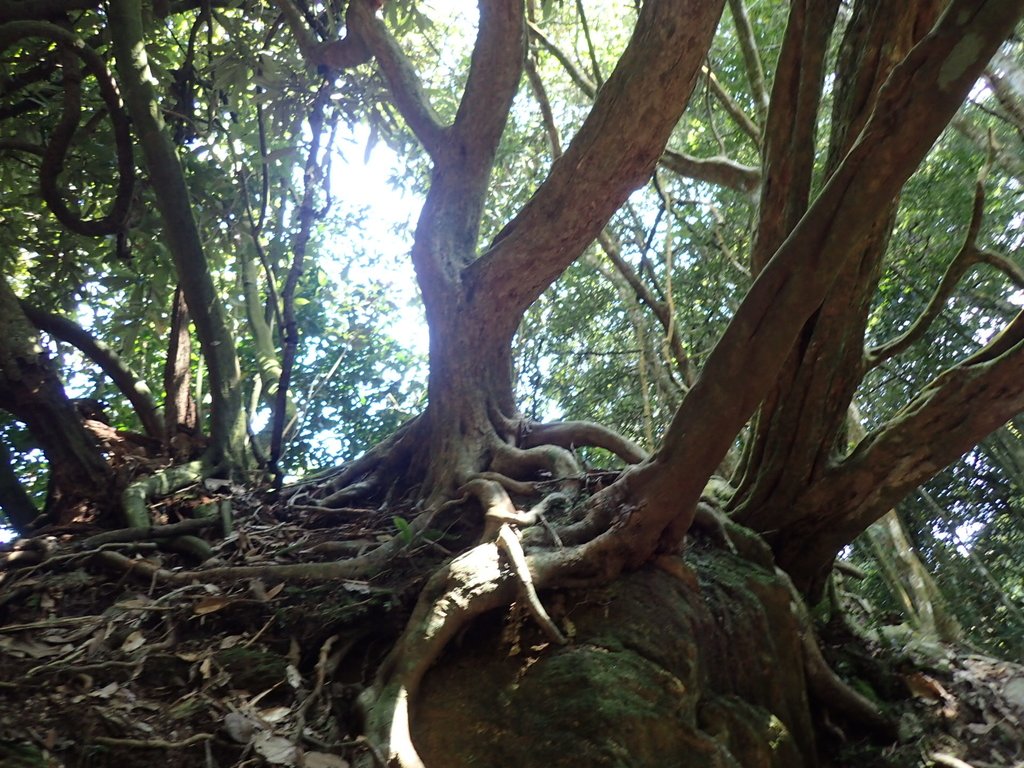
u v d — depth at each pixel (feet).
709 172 28.43
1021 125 26.30
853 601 23.44
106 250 29.43
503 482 18.25
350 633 14.89
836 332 17.34
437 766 12.16
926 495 36.73
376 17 24.11
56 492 19.98
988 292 34.68
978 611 37.45
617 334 40.22
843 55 16.89
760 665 15.58
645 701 12.70
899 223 36.06
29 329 20.17
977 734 17.61
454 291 21.21
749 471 19.42
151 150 22.27
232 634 14.83
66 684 12.46
